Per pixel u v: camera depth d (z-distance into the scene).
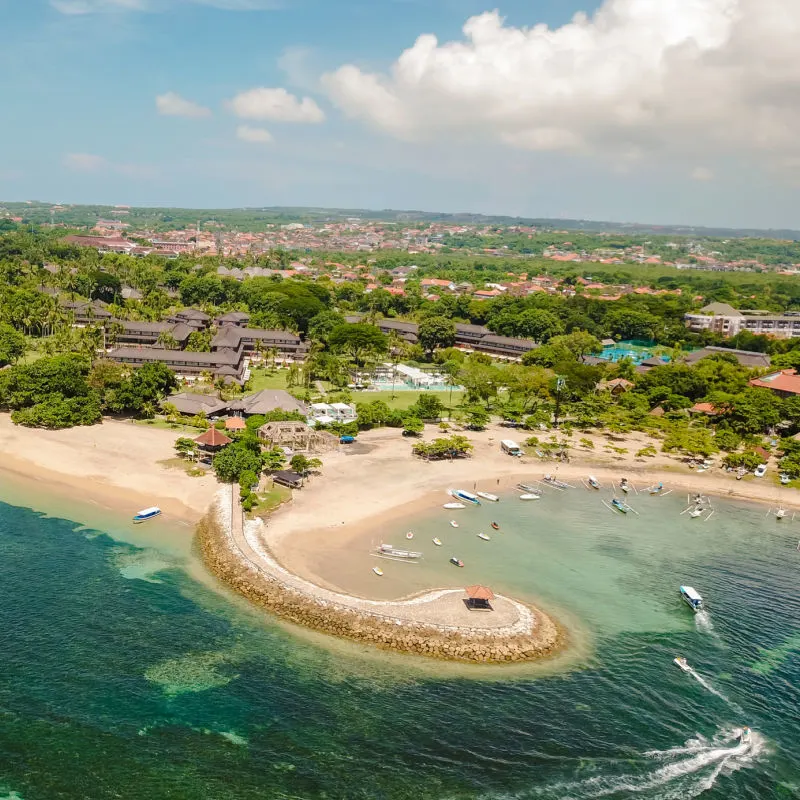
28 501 114.75
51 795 57.69
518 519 122.06
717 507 135.75
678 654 83.50
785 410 185.62
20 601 85.50
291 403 166.75
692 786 62.88
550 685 76.25
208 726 66.50
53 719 66.19
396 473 138.75
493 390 194.75
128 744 63.69
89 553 98.56
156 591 89.56
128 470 129.25
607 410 192.62
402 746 65.56
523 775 62.97
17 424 151.50
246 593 89.81
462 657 79.56
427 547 107.06
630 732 69.69
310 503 119.38
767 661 83.12
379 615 84.94
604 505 132.50
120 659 75.56
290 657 77.81
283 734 66.12
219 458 127.12
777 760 66.88
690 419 191.38
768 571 107.69
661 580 102.62
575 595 96.12
